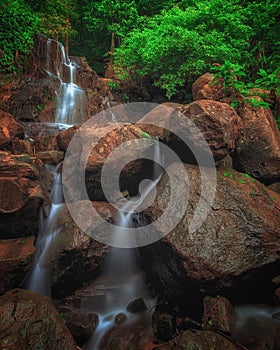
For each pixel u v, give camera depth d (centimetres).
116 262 468
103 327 389
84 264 426
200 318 371
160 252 400
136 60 938
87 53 1477
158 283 432
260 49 770
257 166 487
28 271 401
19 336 296
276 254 358
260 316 368
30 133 723
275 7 732
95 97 1030
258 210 397
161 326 365
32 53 970
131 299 437
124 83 1079
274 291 378
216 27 814
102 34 1426
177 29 762
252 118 519
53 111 870
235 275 347
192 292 369
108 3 1216
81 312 404
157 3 1234
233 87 581
